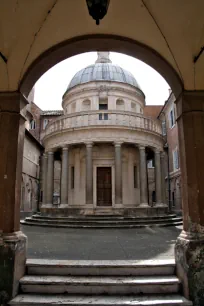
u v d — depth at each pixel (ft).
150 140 70.59
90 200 62.69
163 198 74.95
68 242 35.42
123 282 18.67
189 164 20.42
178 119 22.41
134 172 75.05
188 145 20.72
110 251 28.60
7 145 20.56
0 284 17.85
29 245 32.86
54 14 19.92
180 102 21.95
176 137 105.81
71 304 16.94
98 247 31.30
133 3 19.39
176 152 105.81
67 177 67.51
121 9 19.72
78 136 66.80
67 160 68.18
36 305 17.07
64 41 21.85
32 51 21.48
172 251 28.45
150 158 89.04
